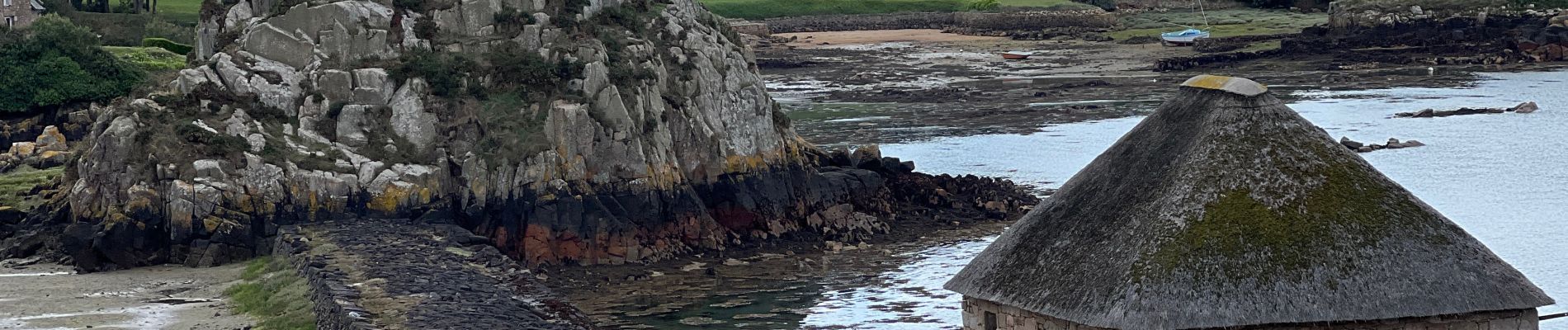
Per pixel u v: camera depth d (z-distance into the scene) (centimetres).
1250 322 2253
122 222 5516
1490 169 8425
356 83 6109
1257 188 2342
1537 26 16100
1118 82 13838
